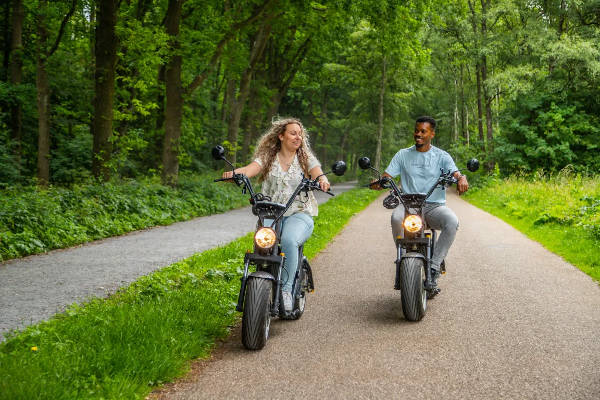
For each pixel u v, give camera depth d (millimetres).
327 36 27172
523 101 29703
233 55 23281
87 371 3381
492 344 4219
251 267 7172
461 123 47844
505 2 30453
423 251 5219
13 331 4168
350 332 4574
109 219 11844
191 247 9531
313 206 4828
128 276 6930
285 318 4832
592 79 29062
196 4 20438
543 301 5648
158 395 3293
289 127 4727
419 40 31516
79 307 4914
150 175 24844
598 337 4383
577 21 31156
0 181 17859
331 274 7301
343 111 51062
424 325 4777
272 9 20375
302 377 3553
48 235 9328
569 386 3373
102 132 15367
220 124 36094
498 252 9117
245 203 20516
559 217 12141
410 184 5562
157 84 23141
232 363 3846
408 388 3355
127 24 16094
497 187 24828
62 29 18109
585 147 29312
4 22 21922
